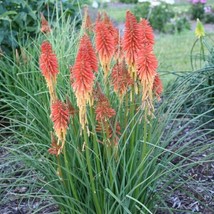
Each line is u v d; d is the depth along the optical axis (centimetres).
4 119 165
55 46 152
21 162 132
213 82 150
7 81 157
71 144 100
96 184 99
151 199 106
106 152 97
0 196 124
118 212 99
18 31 181
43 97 134
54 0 191
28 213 116
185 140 143
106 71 94
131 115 97
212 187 124
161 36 321
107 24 101
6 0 178
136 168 99
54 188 100
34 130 125
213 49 164
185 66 240
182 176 127
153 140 104
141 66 87
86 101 91
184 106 152
